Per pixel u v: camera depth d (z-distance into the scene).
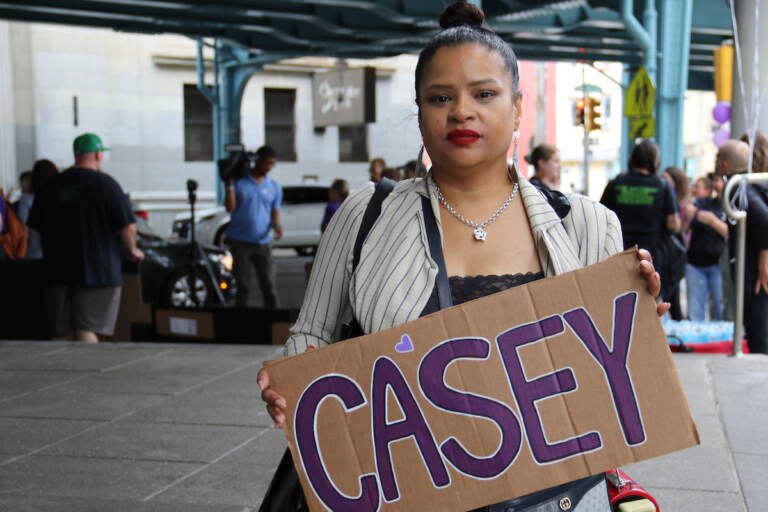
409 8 16.16
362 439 2.05
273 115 27.80
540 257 2.12
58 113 24.34
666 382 2.03
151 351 7.32
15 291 8.61
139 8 16.94
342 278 2.21
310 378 2.06
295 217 21.70
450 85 2.07
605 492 2.12
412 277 2.10
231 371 6.55
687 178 9.63
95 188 7.38
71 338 8.46
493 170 2.15
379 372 2.04
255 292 15.24
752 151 6.36
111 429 5.11
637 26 16.88
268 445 4.79
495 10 16.33
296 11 16.84
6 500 3.97
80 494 4.07
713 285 9.66
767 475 4.16
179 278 11.91
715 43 23.38
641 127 14.63
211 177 26.70
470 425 2.03
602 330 2.04
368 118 26.03
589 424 2.03
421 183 2.20
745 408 5.18
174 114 26.11
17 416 5.41
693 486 4.05
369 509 2.04
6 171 23.48
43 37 24.03
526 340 2.03
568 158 46.47
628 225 7.44
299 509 2.23
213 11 17.12
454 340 2.03
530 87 40.91
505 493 2.02
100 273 7.42
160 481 4.25
